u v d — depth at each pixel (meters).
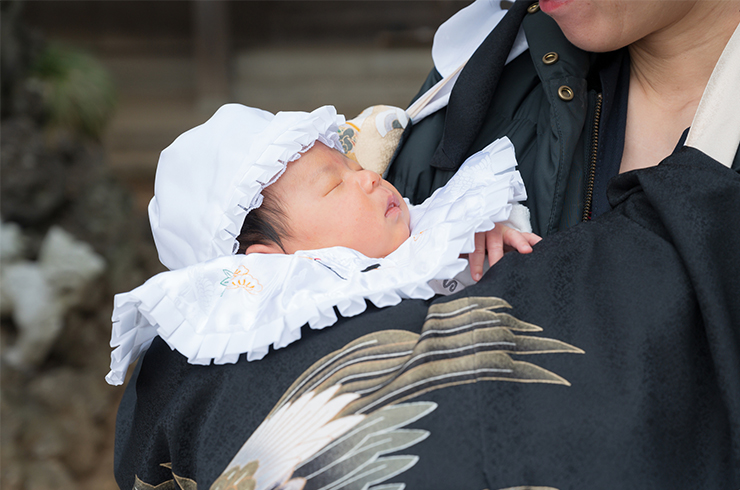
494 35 1.03
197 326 0.78
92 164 4.71
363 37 8.91
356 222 0.96
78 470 3.38
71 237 4.21
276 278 0.83
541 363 0.66
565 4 0.85
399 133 1.12
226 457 0.69
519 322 0.69
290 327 0.74
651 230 0.71
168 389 0.80
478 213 0.86
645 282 0.68
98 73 5.15
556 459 0.61
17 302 3.60
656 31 0.91
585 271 0.71
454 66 1.18
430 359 0.68
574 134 0.91
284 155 0.92
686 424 0.63
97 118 4.93
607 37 0.87
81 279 3.80
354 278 0.82
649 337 0.65
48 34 8.31
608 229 0.74
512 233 0.87
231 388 0.73
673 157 0.74
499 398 0.64
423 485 0.62
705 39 0.89
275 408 0.70
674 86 0.94
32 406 3.42
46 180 4.19
